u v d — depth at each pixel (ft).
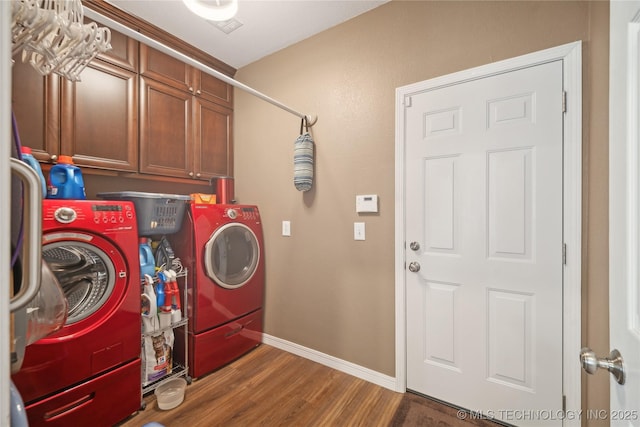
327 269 6.68
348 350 6.36
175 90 7.01
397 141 5.67
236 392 5.65
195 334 6.00
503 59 4.69
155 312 5.36
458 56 5.10
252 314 7.33
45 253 4.20
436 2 5.31
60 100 5.17
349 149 6.33
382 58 5.90
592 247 3.86
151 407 5.19
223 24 6.48
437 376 5.35
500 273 4.75
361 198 6.14
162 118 6.75
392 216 5.79
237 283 6.82
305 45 7.02
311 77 6.91
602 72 3.49
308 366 6.62
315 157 6.85
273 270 7.66
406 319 5.64
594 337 3.78
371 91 6.04
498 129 4.75
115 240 4.66
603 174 3.49
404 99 5.62
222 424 4.81
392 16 5.78
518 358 4.61
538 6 4.43
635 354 1.69
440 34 5.27
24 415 1.76
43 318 2.43
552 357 4.34
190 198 6.64
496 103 4.77
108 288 4.64
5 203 1.15
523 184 4.56
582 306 4.10
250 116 8.14
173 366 6.17
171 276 5.67
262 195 7.90
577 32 4.15
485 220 4.86
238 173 8.44
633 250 1.78
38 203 1.50
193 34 6.84
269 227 7.75
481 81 4.88
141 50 6.35
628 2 1.83
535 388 4.48
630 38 1.82
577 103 4.13
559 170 4.28
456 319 5.15
